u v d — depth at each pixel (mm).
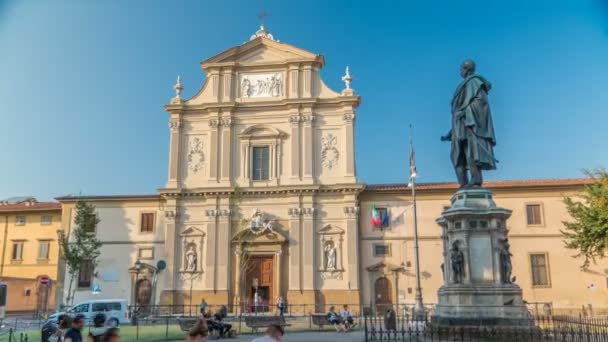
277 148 47531
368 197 46656
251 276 45875
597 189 33969
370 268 44938
